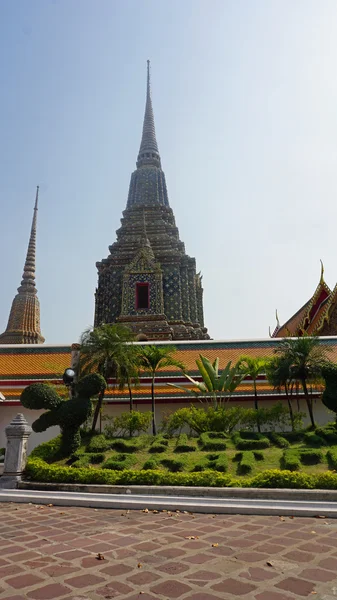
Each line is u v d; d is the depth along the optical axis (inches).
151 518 358.6
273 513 366.9
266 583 211.8
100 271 1578.5
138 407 866.1
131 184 1955.0
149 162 2020.2
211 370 781.9
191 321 1487.5
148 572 227.6
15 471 483.2
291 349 703.1
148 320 1378.0
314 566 234.1
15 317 1967.3
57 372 901.8
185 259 1560.0
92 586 209.9
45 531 315.6
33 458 539.2
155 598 196.2
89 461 534.0
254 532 306.3
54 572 229.0
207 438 599.8
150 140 2087.8
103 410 847.7
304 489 398.9
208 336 1464.1
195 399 862.5
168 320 1428.4
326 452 522.6
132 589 206.1
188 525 330.6
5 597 197.9
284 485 408.5
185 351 968.9
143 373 904.9
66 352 974.4
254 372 770.8
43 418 563.5
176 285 1493.6
